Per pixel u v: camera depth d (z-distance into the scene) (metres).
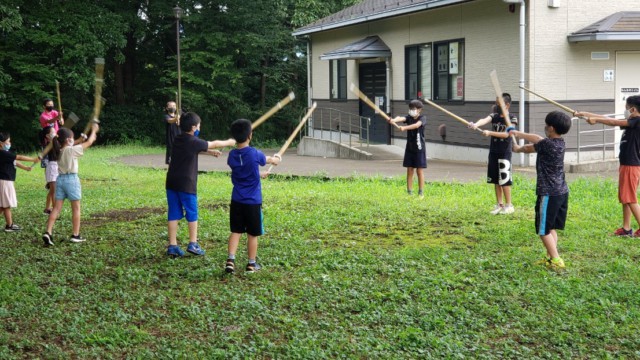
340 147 17.56
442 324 4.81
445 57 16.22
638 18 13.51
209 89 24.67
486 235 7.43
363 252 6.77
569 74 13.77
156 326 4.87
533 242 7.13
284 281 5.87
